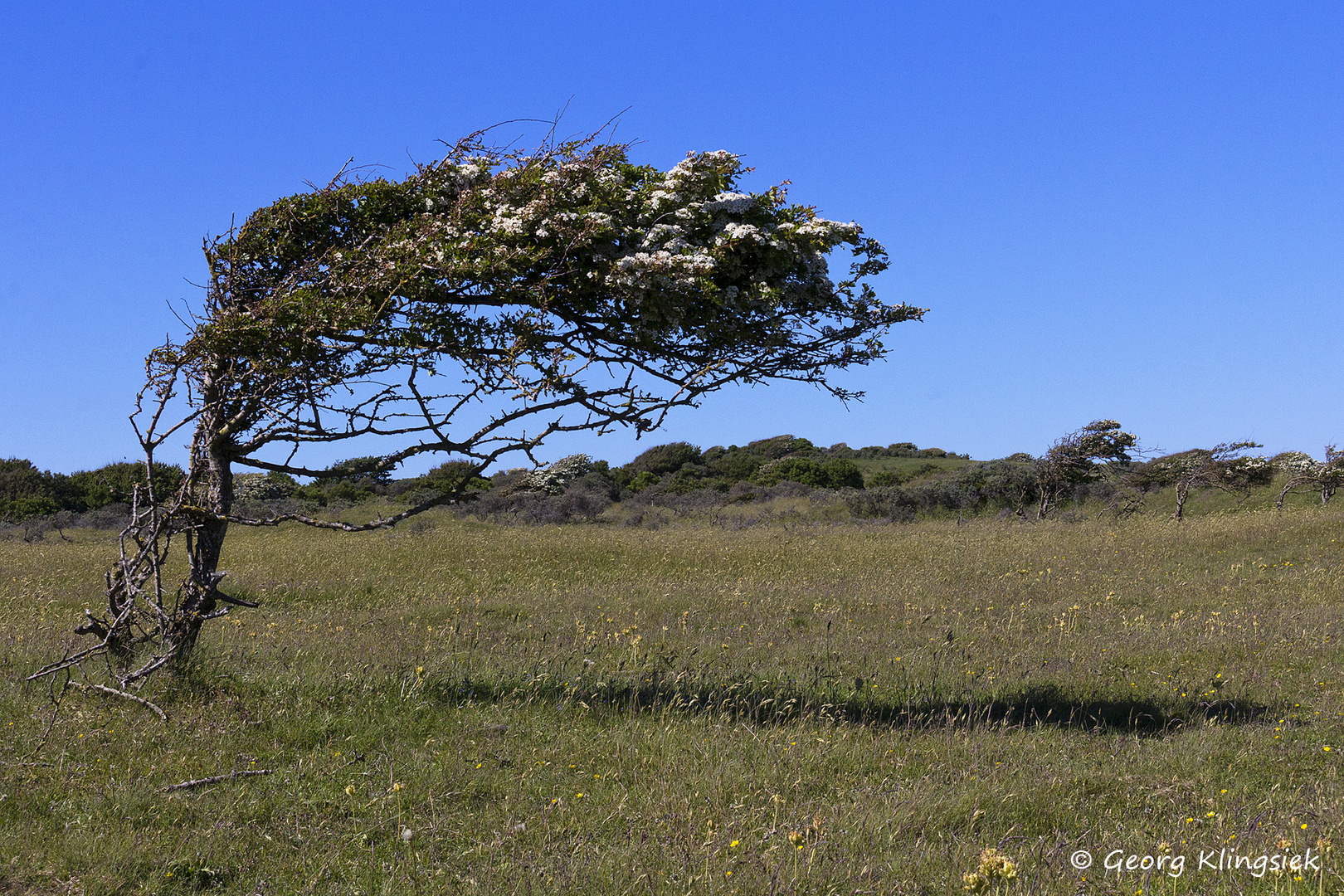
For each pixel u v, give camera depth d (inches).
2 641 337.7
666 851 171.3
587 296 269.9
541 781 214.2
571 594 571.5
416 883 161.2
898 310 282.5
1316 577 569.0
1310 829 178.9
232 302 266.5
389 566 685.9
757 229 263.9
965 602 526.6
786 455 2773.1
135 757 215.2
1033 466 1422.2
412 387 261.0
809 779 216.7
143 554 264.1
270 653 335.0
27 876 158.2
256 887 159.9
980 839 181.9
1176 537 783.7
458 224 262.7
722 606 523.8
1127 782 217.5
